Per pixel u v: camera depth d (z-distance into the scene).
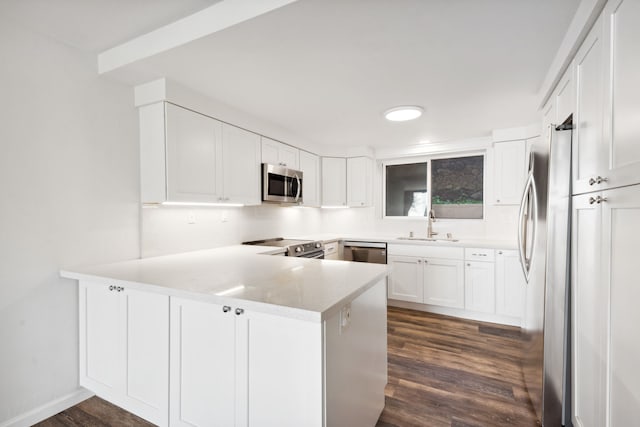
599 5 1.18
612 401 1.11
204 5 1.55
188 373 1.42
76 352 1.94
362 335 1.50
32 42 1.75
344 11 1.37
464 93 2.34
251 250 2.78
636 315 0.96
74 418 1.80
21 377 1.72
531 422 1.72
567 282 1.50
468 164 4.14
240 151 2.76
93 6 1.54
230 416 1.31
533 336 1.85
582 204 1.38
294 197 3.44
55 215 1.84
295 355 1.15
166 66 1.92
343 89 2.28
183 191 2.23
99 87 2.05
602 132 1.20
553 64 1.83
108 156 2.10
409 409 1.84
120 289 1.67
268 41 1.63
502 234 3.78
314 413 1.12
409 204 4.53
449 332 3.03
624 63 1.03
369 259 4.02
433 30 1.52
